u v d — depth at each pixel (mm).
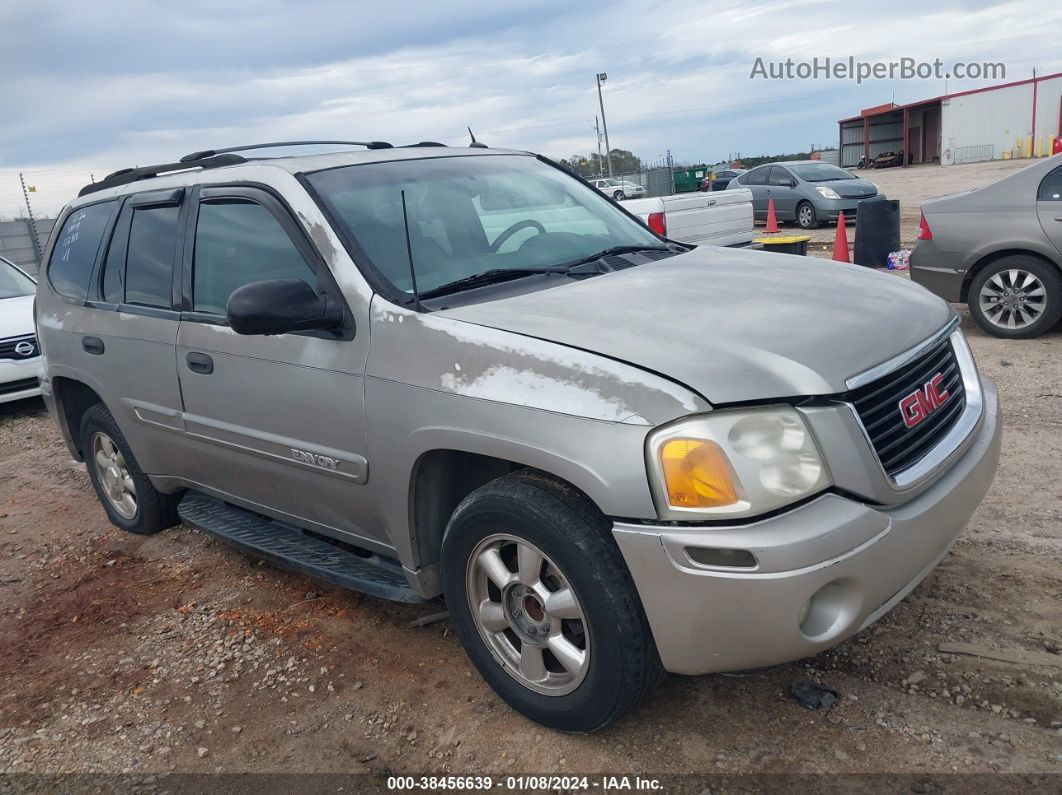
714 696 2910
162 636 3766
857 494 2365
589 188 4316
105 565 4613
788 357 2428
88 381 4484
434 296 3035
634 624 2439
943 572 3512
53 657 3701
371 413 2963
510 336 2664
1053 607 3184
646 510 2318
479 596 2900
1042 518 3898
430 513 3037
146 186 4254
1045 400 5512
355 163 3580
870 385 2484
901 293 3082
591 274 3297
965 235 7246
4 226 21625
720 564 2264
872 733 2646
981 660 2920
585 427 2398
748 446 2287
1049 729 2580
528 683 2799
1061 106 40750
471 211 3564
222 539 4047
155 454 4312
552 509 2523
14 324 8219
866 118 51656
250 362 3412
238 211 3580
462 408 2670
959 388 2971
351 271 3082
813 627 2357
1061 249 6766
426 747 2844
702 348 2467
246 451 3584
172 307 3883
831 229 17562
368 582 3295
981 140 43406
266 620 3805
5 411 8703
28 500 5859
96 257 4500
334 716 3062
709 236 9086
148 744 3029
